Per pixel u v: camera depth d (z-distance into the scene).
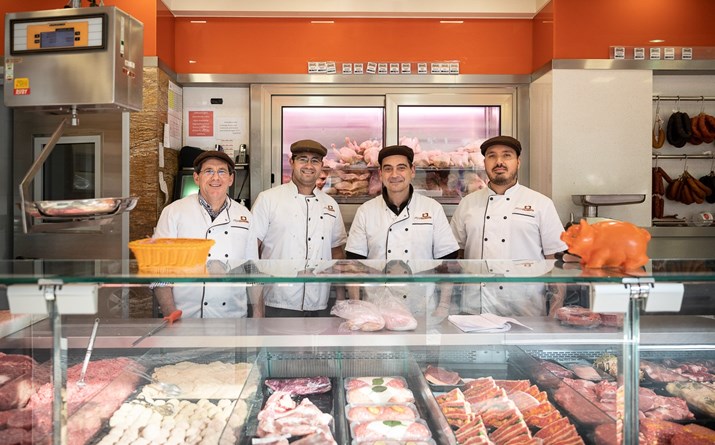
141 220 3.52
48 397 1.32
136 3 3.57
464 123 4.11
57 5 3.63
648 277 1.29
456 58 4.11
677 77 4.07
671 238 3.76
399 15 4.05
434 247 2.78
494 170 2.68
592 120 3.71
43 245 3.55
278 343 1.63
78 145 3.49
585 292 1.40
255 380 1.62
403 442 1.45
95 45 1.97
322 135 4.09
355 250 2.79
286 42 4.07
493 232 2.71
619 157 3.71
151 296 1.56
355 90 4.07
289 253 2.83
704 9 3.74
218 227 2.54
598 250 1.41
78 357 1.46
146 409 1.53
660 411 1.49
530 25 4.11
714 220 4.09
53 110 2.11
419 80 4.06
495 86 4.09
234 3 3.98
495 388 1.57
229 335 1.62
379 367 1.68
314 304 1.61
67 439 1.37
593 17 3.70
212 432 1.46
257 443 1.44
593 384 1.46
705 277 1.30
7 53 2.03
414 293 1.62
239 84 4.08
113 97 1.98
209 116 4.14
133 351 1.56
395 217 2.73
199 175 2.56
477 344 1.60
